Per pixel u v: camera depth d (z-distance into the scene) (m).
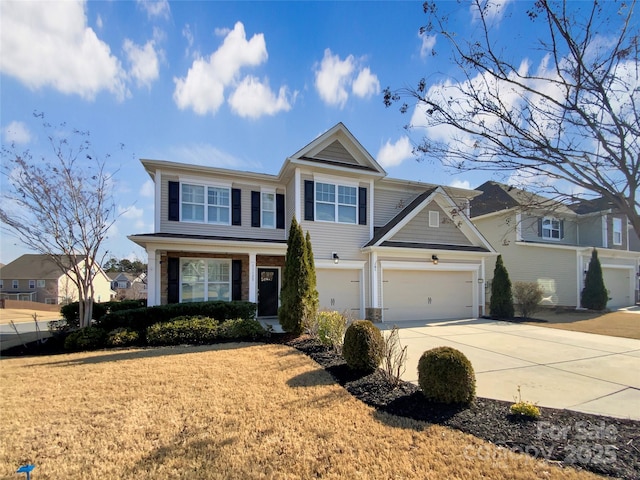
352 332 5.96
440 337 9.57
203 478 3.00
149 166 12.25
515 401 4.64
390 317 13.24
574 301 17.42
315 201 13.03
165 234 11.73
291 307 9.26
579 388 5.27
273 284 14.37
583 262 17.78
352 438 3.68
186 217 12.63
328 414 4.29
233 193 13.42
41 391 5.16
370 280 13.12
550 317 14.41
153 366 6.45
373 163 13.86
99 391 5.13
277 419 4.15
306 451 3.43
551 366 6.56
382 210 15.28
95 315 11.36
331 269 13.16
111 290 50.81
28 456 3.39
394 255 13.31
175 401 4.72
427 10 3.42
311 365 6.47
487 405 4.44
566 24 2.97
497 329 11.11
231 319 9.91
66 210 9.80
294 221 9.66
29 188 9.40
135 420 4.14
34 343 8.80
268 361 6.77
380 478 2.98
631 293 21.22
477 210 19.70
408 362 6.77
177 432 3.84
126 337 8.55
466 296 14.70
